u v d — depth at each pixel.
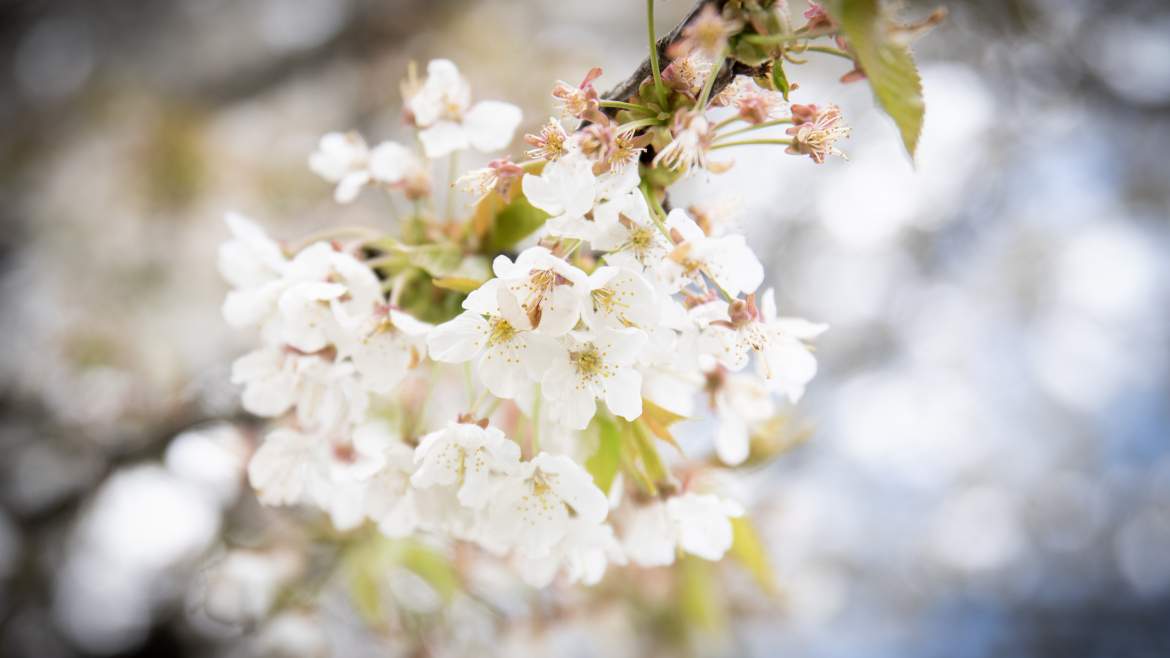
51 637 1.26
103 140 1.46
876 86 0.58
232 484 0.85
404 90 0.69
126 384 1.15
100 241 1.36
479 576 0.79
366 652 0.83
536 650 0.82
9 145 1.49
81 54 1.61
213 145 1.41
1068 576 1.85
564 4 1.45
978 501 1.83
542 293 0.62
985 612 1.82
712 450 0.74
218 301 1.30
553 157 0.62
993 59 1.62
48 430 1.15
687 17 0.62
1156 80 1.64
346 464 0.67
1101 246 1.79
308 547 0.80
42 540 1.20
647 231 0.62
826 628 1.57
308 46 1.53
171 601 1.21
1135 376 1.83
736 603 0.93
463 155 0.97
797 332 0.65
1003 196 1.77
